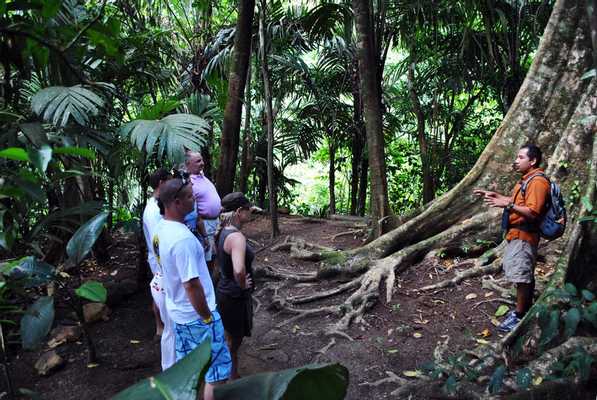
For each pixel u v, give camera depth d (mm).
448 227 5359
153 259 3348
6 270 2150
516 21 7316
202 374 958
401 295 4613
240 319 3189
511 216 3650
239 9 5984
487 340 3770
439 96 8359
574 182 4820
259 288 5199
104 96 4641
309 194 13102
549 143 5039
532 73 5160
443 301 4426
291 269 5582
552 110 5039
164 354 3061
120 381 3674
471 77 7777
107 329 4469
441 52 7809
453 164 8742
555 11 5043
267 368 3746
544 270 4617
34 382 3715
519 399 2951
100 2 5820
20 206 3244
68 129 3723
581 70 4910
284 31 7805
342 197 11797
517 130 5195
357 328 4176
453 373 3229
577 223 3941
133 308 4848
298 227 7371
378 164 5723
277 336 4215
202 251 2627
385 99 9219
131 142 4059
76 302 3850
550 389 2947
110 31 2891
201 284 2543
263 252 6277
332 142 8641
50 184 3236
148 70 5812
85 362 3947
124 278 5438
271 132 6645
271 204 6805
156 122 4156
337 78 8578
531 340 3414
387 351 3799
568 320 2941
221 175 6242
